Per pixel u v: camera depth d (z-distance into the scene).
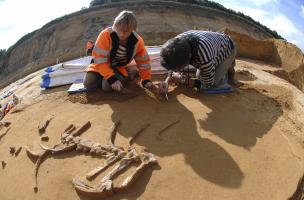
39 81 7.01
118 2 20.66
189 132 4.26
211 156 3.87
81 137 4.33
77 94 5.41
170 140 4.15
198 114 4.59
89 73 5.14
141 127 4.39
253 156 3.87
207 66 4.50
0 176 4.17
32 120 5.04
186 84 5.26
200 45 4.39
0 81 18.12
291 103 5.17
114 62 5.06
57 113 5.03
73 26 19.77
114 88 4.83
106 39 4.67
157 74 5.71
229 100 4.95
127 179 3.55
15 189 3.88
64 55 15.30
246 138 4.16
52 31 20.00
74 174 3.80
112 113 4.73
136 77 5.53
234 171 3.67
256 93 5.32
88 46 6.51
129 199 3.44
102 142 4.18
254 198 3.36
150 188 3.53
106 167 3.79
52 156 4.14
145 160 3.80
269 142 4.09
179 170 3.71
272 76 6.54
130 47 4.74
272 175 3.62
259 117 4.60
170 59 4.21
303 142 4.22
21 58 19.69
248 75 6.29
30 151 4.27
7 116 5.47
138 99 4.99
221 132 4.25
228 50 4.86
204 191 3.46
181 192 3.46
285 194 3.41
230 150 3.96
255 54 8.87
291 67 8.35
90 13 20.25
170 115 4.59
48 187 3.73
